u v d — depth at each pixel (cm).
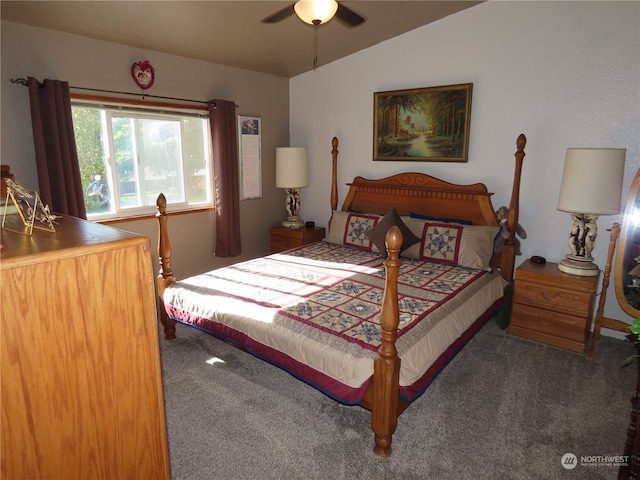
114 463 97
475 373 262
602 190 271
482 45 345
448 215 378
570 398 235
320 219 486
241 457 191
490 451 194
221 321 245
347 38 375
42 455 85
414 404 230
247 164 448
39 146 279
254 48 369
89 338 88
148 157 369
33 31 280
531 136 334
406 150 400
